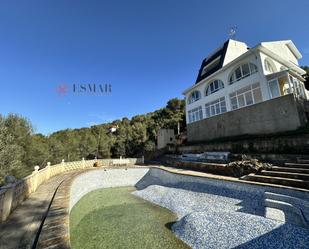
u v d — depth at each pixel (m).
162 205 12.34
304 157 11.48
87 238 7.92
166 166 21.81
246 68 19.23
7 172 17.88
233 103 20.53
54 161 33.09
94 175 19.64
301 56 24.78
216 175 13.77
